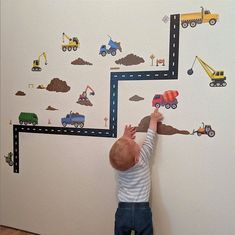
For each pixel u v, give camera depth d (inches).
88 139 56.6
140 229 49.5
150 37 50.5
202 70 47.7
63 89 57.7
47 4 57.5
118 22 52.4
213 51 46.8
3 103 63.4
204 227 49.7
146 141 50.4
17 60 61.2
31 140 61.6
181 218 51.1
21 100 61.7
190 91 48.7
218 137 47.6
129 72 52.4
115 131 54.2
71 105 57.4
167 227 52.1
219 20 46.1
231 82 46.2
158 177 51.8
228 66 46.2
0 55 62.5
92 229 58.1
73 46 56.1
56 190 60.4
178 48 48.8
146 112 51.8
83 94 56.2
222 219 48.4
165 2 49.1
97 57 54.5
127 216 49.6
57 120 58.8
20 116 62.1
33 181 62.4
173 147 50.4
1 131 64.3
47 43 58.3
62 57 57.3
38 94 60.0
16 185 64.2
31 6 58.9
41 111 60.1
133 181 49.9
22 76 61.1
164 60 49.8
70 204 59.5
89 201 57.8
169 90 49.9
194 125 48.9
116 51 52.9
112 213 56.1
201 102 48.2
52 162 60.2
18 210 64.6
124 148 48.4
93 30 54.3
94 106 55.5
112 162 49.4
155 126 50.4
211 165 48.4
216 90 47.1
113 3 52.4
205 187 49.1
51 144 59.9
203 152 48.8
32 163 62.1
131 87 52.4
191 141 49.3
